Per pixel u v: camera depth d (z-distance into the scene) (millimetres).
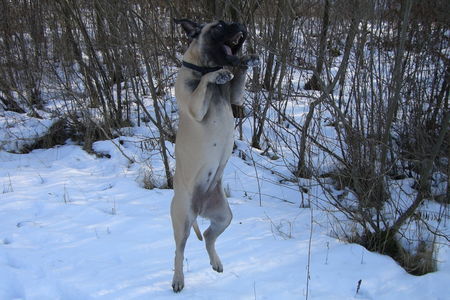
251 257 3141
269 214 3973
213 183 2592
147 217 3771
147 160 5148
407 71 4426
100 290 2615
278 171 4953
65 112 6160
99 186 4531
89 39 5598
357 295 2779
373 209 3729
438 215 3877
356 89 4102
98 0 5223
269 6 5246
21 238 3289
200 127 2365
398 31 4188
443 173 4219
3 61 6656
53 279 2682
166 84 6051
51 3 5812
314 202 4258
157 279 2809
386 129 3426
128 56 5168
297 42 4992
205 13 5168
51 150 5637
